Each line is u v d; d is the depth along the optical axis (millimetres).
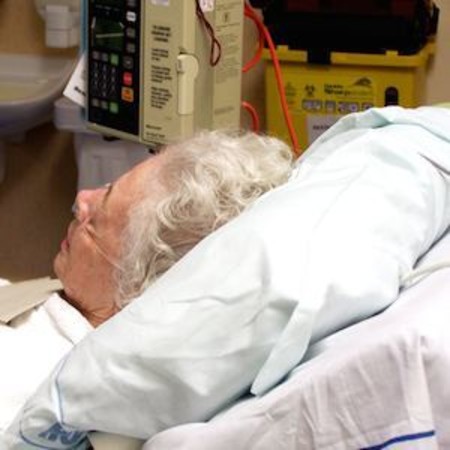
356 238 1201
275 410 1036
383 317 1138
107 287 1527
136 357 1138
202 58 2188
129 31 2193
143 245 1374
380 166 1351
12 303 1589
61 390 1183
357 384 1000
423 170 1349
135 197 1450
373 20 2717
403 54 2730
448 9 2957
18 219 3506
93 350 1171
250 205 1339
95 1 2248
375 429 989
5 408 1423
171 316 1146
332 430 1005
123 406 1152
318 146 1591
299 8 2760
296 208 1229
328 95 2824
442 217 1388
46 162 3414
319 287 1117
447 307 1073
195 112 2215
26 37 3279
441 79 3020
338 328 1171
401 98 2787
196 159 1422
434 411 984
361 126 1568
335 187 1288
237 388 1138
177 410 1145
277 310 1106
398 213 1282
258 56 2812
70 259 1546
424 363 984
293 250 1153
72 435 1245
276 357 1093
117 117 2299
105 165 2904
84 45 2322
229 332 1119
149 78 2193
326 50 2771
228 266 1161
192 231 1361
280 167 1458
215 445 1064
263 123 3137
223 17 2223
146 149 2730
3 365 1454
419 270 1244
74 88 2383
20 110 2965
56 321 1546
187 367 1121
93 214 1504
